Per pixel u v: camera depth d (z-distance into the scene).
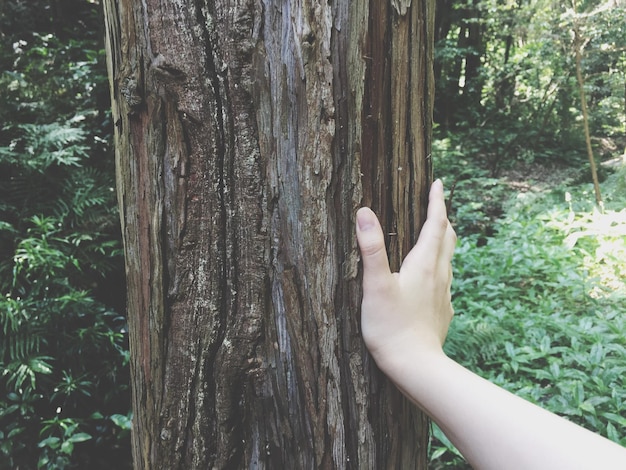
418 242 0.80
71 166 3.19
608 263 3.91
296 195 0.73
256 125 0.72
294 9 0.69
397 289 0.75
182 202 0.73
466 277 3.84
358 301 0.76
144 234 0.77
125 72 0.73
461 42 9.46
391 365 0.72
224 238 0.74
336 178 0.74
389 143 0.77
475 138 8.38
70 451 2.17
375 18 0.72
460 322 2.90
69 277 2.83
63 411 2.47
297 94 0.71
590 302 3.35
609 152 8.22
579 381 2.37
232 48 0.70
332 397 0.77
